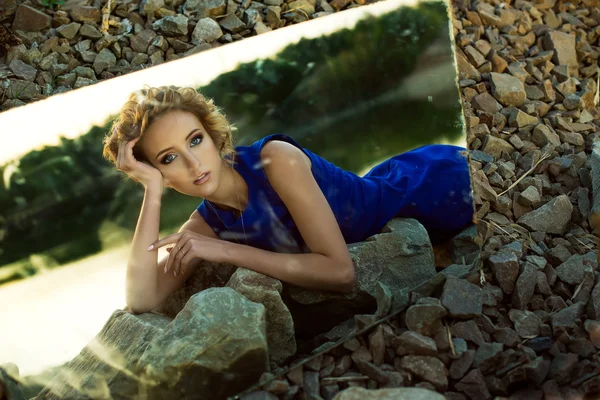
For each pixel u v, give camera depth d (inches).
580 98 137.5
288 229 99.6
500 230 110.3
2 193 106.6
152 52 140.5
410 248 98.9
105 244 106.8
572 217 114.7
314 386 84.6
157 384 83.5
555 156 126.9
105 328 94.4
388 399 77.2
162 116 94.9
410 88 114.9
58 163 108.5
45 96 131.9
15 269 104.3
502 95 136.1
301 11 148.6
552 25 155.2
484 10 151.7
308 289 95.5
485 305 93.1
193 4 145.5
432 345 85.4
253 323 84.4
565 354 86.7
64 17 141.8
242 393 83.8
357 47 117.0
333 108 117.2
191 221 103.9
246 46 116.5
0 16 140.0
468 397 83.1
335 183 102.4
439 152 110.5
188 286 99.0
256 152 98.4
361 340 89.7
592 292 94.3
